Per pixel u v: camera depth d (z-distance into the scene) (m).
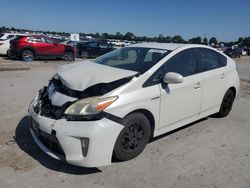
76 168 3.97
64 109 3.79
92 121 3.67
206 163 4.35
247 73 17.41
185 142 5.04
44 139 3.96
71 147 3.63
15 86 8.90
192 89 5.07
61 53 18.64
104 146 3.71
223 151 4.80
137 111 4.14
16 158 4.16
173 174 3.98
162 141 5.01
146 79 4.31
